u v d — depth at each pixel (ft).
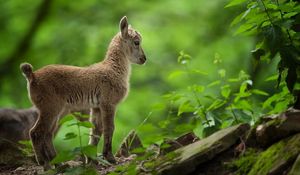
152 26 106.11
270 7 31.65
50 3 98.37
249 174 27.96
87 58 95.91
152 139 29.60
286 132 28.43
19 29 100.78
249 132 29.76
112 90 43.04
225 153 29.94
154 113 87.51
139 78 100.78
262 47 32.01
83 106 42.29
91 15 102.73
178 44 104.22
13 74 96.17
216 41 99.76
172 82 95.40
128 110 89.51
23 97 92.17
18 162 41.93
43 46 99.91
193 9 106.22
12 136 47.93
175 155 30.35
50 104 40.34
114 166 38.96
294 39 31.71
